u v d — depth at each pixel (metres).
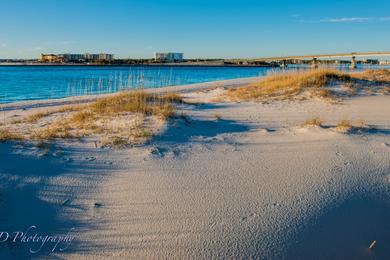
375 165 5.81
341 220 4.07
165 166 5.64
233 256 3.32
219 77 51.91
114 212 4.15
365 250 3.63
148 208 4.22
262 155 6.30
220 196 4.53
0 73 58.59
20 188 4.65
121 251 3.42
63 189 4.72
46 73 59.53
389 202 4.65
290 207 4.23
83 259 3.32
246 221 3.89
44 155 5.81
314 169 5.54
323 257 3.44
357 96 15.53
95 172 5.32
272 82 18.95
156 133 7.45
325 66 21.72
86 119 9.02
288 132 8.12
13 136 6.77
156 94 13.85
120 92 13.05
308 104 13.45
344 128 8.11
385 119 10.05
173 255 3.33
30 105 15.76
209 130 8.36
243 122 9.70
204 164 5.77
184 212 4.11
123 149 6.41
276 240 3.58
